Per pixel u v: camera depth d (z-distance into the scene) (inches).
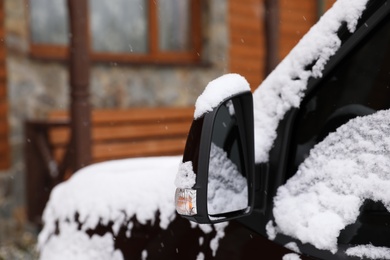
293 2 424.5
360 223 67.6
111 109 331.0
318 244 68.2
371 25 66.5
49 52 318.0
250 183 71.9
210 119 65.7
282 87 74.9
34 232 287.4
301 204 71.6
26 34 297.7
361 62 69.1
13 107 291.9
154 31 359.9
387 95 67.7
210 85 68.6
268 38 309.0
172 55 366.9
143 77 344.2
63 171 255.8
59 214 111.8
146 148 340.5
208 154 65.1
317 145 73.0
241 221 77.2
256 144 76.1
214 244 80.4
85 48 221.0
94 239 101.9
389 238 66.0
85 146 221.8
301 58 72.7
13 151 291.3
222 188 71.0
